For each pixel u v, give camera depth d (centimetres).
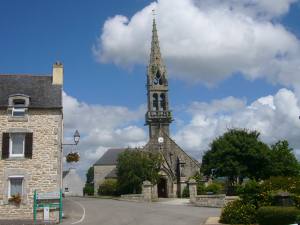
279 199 2192
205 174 5031
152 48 8144
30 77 3159
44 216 2550
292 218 1928
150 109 7806
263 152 4784
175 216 2655
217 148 4881
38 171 2784
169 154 6378
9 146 2802
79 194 8181
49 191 2762
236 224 2191
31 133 2830
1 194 2727
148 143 6475
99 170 8175
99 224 2334
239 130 5006
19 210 2720
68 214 2927
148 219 2511
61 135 2912
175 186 5975
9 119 2831
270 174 4828
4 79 3103
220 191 5159
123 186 5397
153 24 8306
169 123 7788
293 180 2250
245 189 2328
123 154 5522
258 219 2078
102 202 4266
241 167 4688
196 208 3319
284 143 5497
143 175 5319
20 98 2873
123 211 3091
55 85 3097
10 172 2759
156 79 7962
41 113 2873
